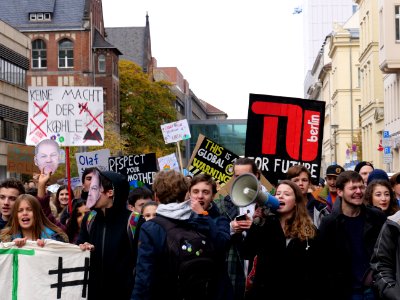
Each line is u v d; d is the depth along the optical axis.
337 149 95.50
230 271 9.37
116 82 93.19
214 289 7.64
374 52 65.88
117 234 8.87
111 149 71.69
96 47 92.38
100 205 8.84
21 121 69.50
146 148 92.06
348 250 9.01
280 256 8.64
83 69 92.12
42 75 92.62
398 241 7.98
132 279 8.90
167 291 7.60
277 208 8.01
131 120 93.00
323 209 11.41
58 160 12.86
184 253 7.51
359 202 9.06
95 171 8.86
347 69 93.31
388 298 7.91
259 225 8.49
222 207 10.02
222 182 14.21
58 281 8.73
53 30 92.44
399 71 52.97
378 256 8.05
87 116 16.25
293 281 8.66
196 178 8.08
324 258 8.90
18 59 68.62
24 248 8.68
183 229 7.62
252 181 7.66
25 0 93.75
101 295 8.85
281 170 12.66
